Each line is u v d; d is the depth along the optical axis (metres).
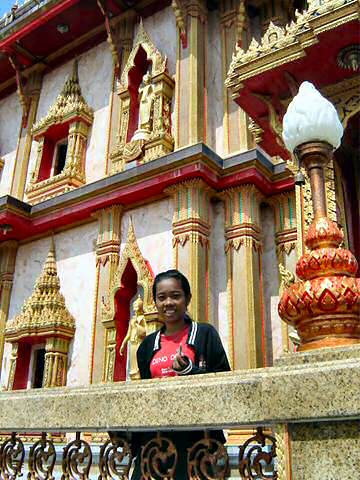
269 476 2.94
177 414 3.12
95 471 8.07
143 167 11.60
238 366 10.03
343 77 6.63
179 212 11.23
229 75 7.02
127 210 12.54
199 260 10.73
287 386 2.79
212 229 11.41
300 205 6.60
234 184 11.25
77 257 13.27
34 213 13.78
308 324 3.27
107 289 12.06
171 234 11.47
